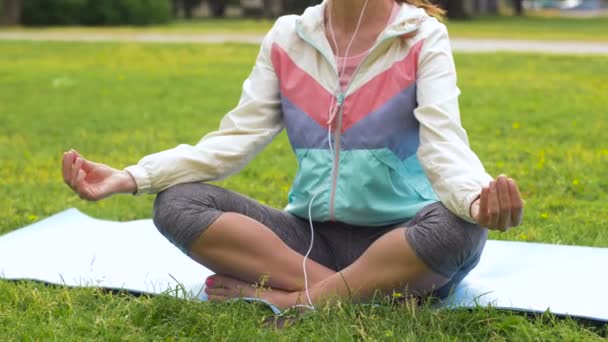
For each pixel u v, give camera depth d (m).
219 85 12.23
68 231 4.31
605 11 69.62
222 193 3.18
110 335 2.91
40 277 3.57
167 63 15.41
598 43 19.20
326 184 3.19
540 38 21.00
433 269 2.91
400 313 2.96
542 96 10.62
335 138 3.17
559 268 3.65
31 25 28.09
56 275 3.60
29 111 9.76
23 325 3.01
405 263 2.92
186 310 3.02
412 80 3.13
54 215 4.60
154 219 3.15
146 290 3.37
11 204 5.32
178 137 8.02
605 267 3.65
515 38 20.94
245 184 5.95
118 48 18.16
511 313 3.04
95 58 16.25
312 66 3.25
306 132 3.22
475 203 2.77
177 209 3.07
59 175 6.32
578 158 6.71
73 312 3.13
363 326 2.89
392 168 3.14
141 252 3.95
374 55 3.16
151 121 9.03
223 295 3.16
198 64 15.20
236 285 3.14
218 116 9.38
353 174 3.14
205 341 2.86
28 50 17.75
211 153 3.22
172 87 12.04
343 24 3.23
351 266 3.03
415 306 3.00
